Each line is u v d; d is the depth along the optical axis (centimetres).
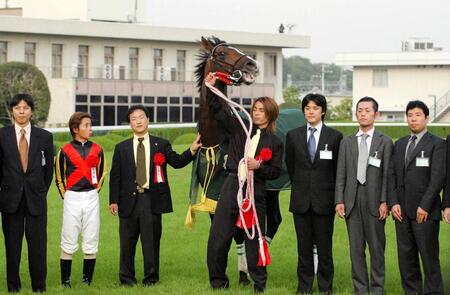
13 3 5159
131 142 895
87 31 4528
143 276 950
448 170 800
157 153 891
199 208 887
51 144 858
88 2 4912
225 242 852
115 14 5028
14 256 849
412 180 809
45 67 4431
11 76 3784
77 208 889
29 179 842
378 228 827
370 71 5738
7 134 846
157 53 4891
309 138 851
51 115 4366
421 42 5922
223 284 866
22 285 900
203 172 882
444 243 1116
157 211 888
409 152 815
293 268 997
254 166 832
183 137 3022
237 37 4988
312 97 848
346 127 3650
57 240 1182
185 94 4759
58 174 903
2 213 847
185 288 866
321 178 842
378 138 828
